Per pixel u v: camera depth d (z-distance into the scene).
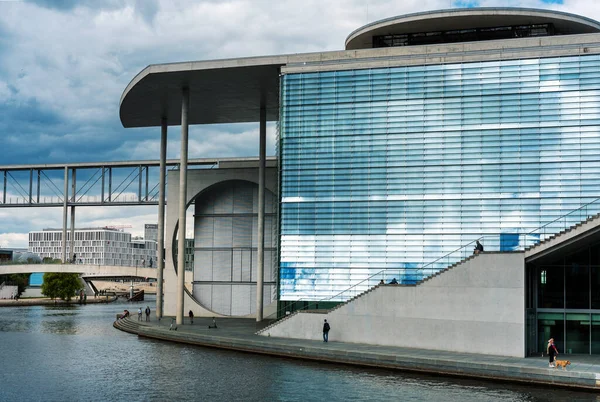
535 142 50.09
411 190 52.72
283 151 55.81
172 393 32.97
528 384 34.47
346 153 54.47
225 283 75.88
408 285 44.12
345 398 31.44
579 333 42.94
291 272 55.03
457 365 36.69
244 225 76.06
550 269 43.66
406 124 53.16
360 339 45.84
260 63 56.38
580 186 48.97
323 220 54.66
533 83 50.44
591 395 31.84
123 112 71.75
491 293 41.22
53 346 51.94
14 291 152.88
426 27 57.88
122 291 194.00
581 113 49.31
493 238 50.44
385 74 53.91
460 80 52.12
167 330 56.84
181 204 64.06
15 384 35.66
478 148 51.34
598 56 49.31
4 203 117.56
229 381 35.75
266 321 67.50
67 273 136.25
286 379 36.16
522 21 56.22
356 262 53.59
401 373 37.94
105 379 36.81
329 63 55.22
